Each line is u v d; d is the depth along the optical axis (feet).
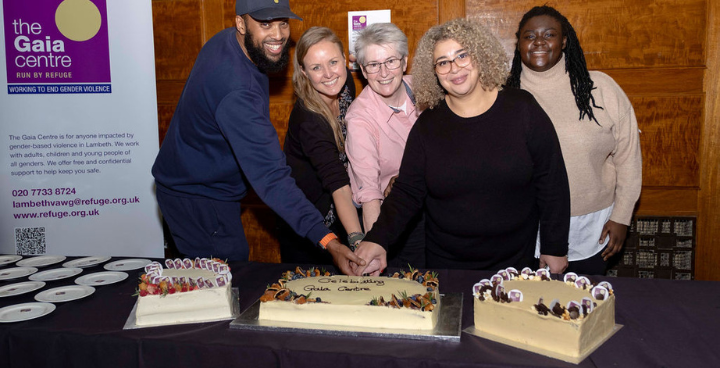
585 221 6.75
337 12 9.94
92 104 9.44
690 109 9.27
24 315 4.39
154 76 9.63
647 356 3.57
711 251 9.53
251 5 5.46
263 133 5.40
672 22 9.09
